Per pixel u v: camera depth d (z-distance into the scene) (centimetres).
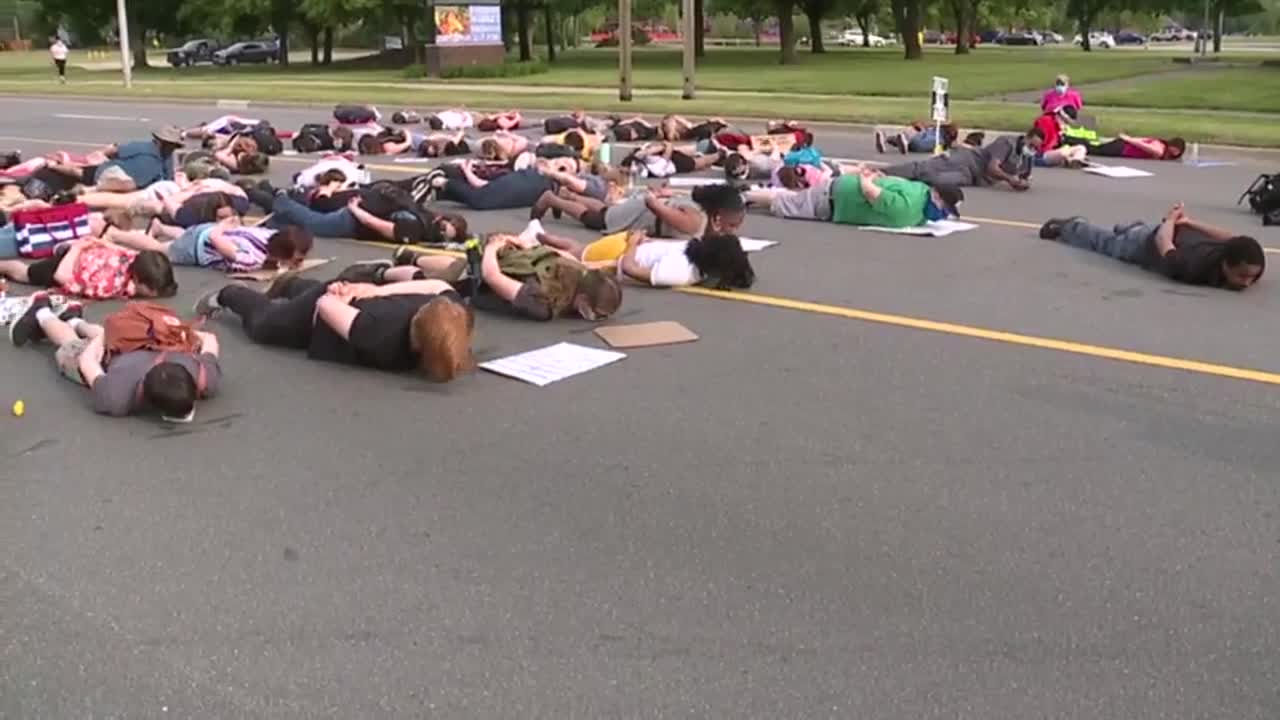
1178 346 705
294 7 5641
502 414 591
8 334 733
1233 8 7588
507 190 1203
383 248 1016
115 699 345
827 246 1027
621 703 342
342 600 403
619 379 646
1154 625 385
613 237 906
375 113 2077
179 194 1055
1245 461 525
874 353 696
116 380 590
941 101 1577
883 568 425
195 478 510
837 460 527
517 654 369
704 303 821
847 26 14150
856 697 345
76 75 4784
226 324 764
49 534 454
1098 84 3180
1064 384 636
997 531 455
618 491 494
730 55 6159
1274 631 382
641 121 1925
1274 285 867
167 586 413
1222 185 1383
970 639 377
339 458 532
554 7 5456
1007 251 1001
